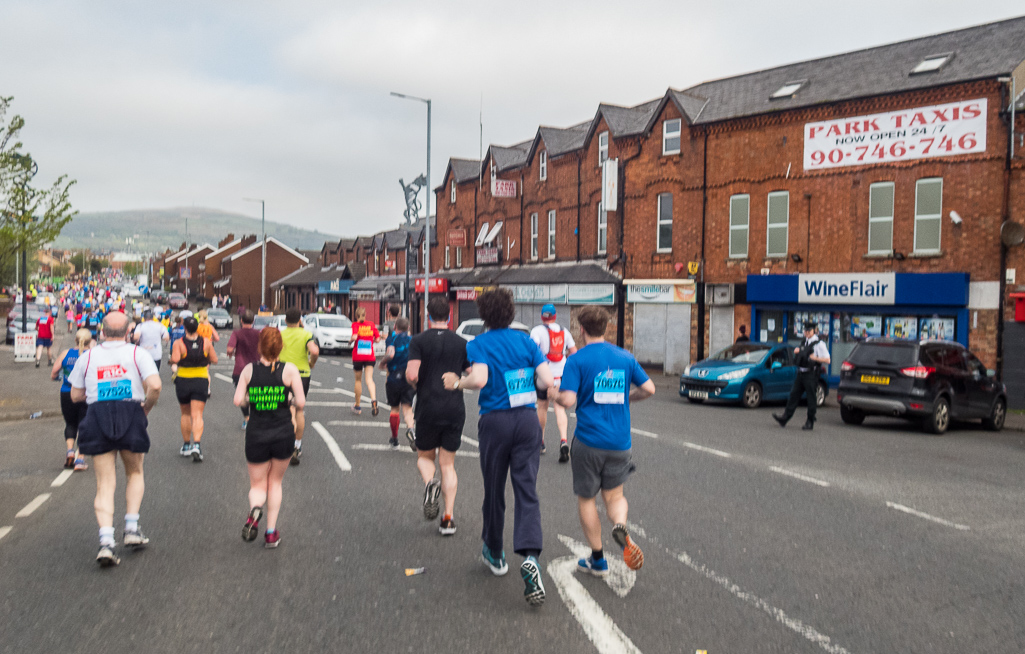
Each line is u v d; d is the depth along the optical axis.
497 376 5.52
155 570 5.77
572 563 5.93
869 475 9.78
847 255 22.44
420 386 6.65
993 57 20.70
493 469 5.53
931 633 4.64
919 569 5.91
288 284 75.88
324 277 69.19
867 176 22.02
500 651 4.31
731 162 25.09
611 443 5.37
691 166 26.20
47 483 9.04
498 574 5.63
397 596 5.20
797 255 23.39
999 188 19.61
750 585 5.47
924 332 21.09
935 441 13.31
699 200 25.98
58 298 100.50
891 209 21.70
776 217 24.16
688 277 26.20
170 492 8.41
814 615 4.91
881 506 8.04
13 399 17.30
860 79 23.33
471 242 41.25
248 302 85.50
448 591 5.30
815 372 14.12
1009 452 12.25
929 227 20.94
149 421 14.00
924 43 23.72
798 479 9.38
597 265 30.47
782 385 18.58
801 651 4.36
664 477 9.34
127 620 4.78
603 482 5.49
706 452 11.22
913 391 14.20
